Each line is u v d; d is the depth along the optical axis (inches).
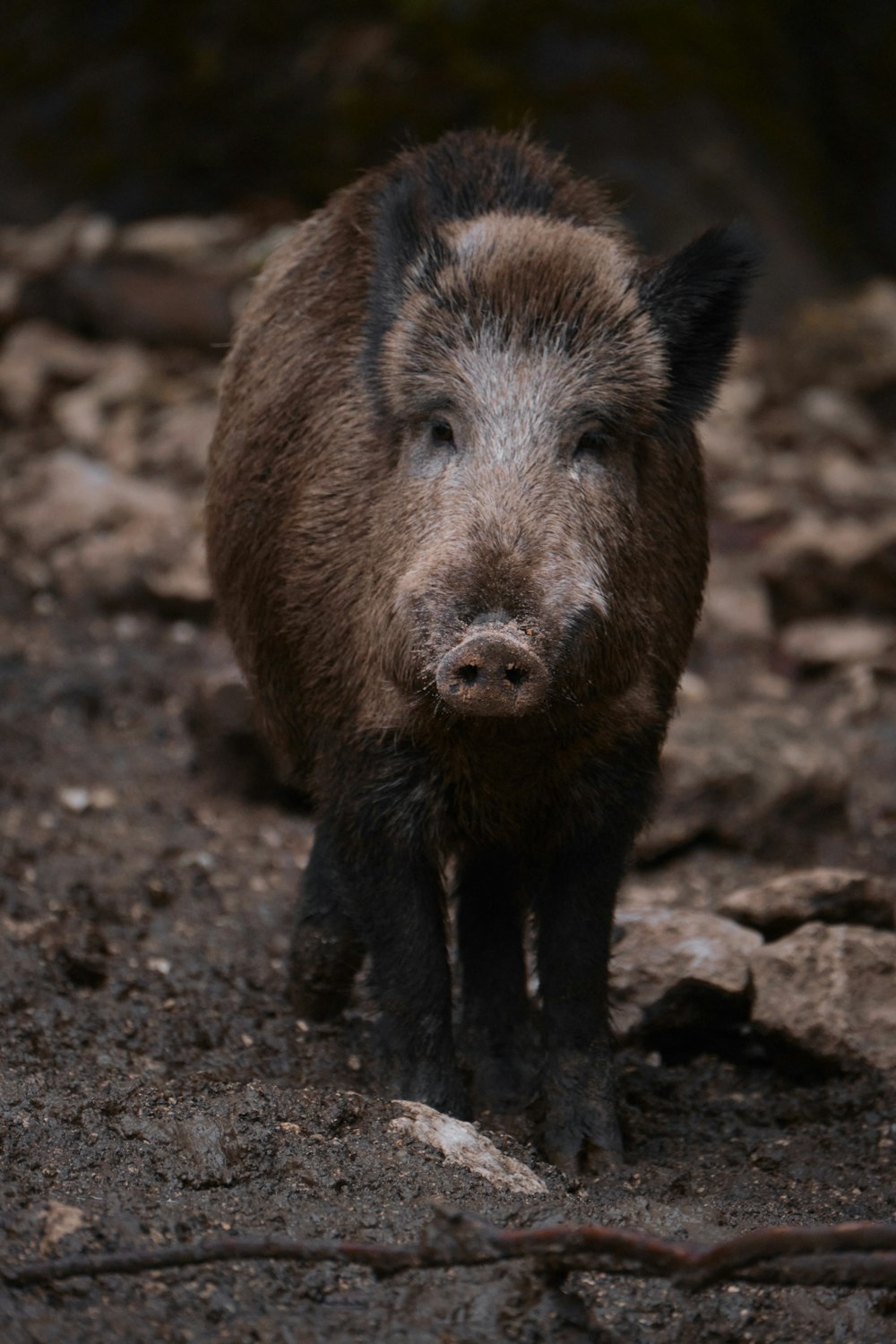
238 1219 263.3
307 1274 248.8
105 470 767.1
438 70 1101.7
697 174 1092.5
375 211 366.0
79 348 914.1
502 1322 240.4
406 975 331.6
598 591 292.0
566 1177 311.3
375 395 327.9
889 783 583.2
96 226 995.9
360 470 336.8
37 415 840.3
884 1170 332.8
